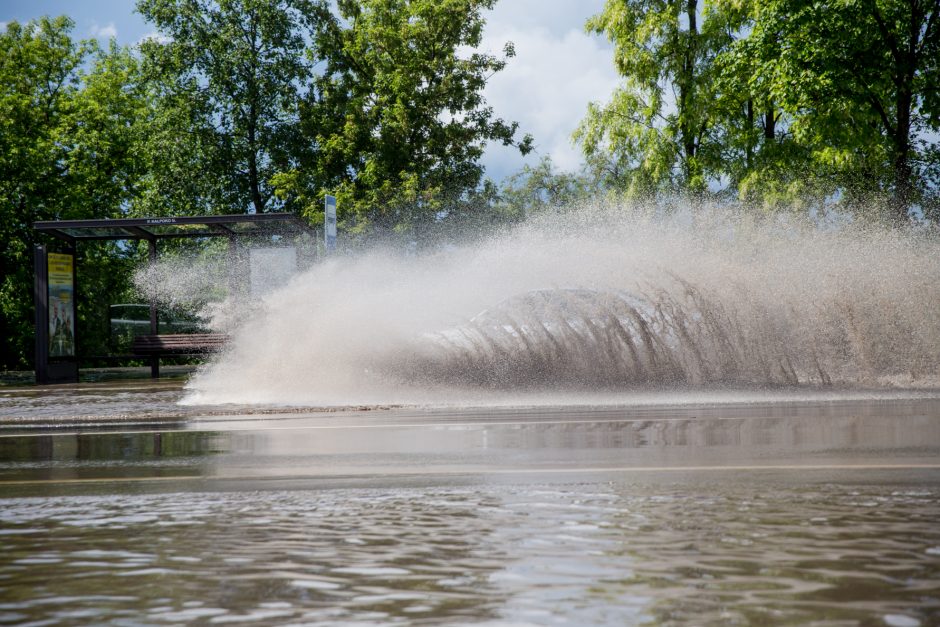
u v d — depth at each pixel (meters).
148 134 43.47
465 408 11.23
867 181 24.41
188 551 3.46
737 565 3.04
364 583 2.90
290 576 3.02
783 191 25.22
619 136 28.88
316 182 38.41
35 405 14.49
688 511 4.10
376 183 36.25
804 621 2.41
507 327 14.46
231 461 6.70
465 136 37.47
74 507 4.66
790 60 23.09
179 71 40.25
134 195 45.38
